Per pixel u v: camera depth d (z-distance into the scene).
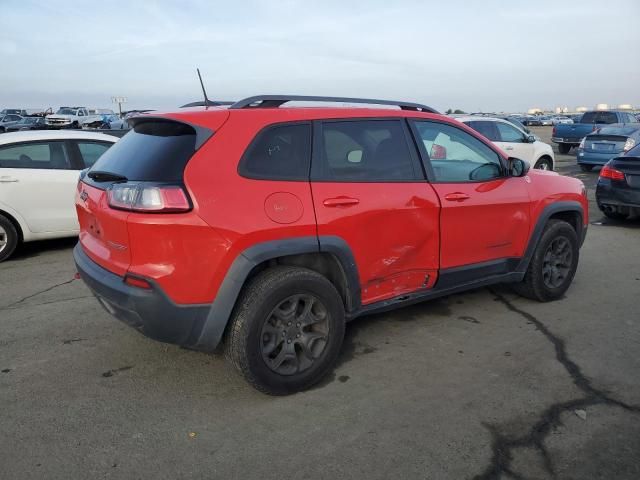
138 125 3.56
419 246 3.89
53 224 6.75
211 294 3.03
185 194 2.92
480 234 4.27
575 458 2.76
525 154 13.05
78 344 4.09
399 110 3.97
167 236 2.90
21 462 2.71
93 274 3.25
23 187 6.48
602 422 3.06
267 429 3.01
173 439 2.91
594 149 15.85
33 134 6.71
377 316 4.68
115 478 2.60
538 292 4.91
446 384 3.50
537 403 3.27
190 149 3.05
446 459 2.75
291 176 3.29
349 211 3.44
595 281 5.70
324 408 3.22
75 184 6.82
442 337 4.24
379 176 3.69
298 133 3.39
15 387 3.45
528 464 2.71
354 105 3.81
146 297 2.95
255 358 3.16
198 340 3.12
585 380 3.55
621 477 2.62
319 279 3.35
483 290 5.37
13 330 4.35
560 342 4.14
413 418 3.11
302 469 2.67
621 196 8.39
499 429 3.00
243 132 3.19
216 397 3.35
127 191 2.97
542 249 4.79
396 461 2.73
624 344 4.11
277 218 3.16
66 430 2.98
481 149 4.41
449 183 4.07
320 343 3.46
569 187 5.04
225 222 2.99
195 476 2.62
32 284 5.59
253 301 3.12
